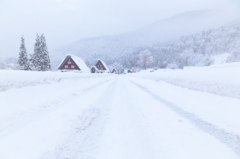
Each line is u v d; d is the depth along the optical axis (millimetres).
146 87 11500
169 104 5594
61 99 6137
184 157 2188
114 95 7844
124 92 8961
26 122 3531
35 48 36406
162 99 6543
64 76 10250
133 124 3611
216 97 5879
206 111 4488
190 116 4145
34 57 36281
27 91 5953
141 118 4039
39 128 3123
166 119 3906
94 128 3391
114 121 3844
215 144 2580
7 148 2344
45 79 7812
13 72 5773
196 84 8000
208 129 3250
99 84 13781
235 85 5645
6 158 2082
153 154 2303
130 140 2783
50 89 7402
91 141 2770
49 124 3346
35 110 4488
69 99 6309
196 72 8781
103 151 2414
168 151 2369
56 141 2637
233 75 6000
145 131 3178
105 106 5449
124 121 3838
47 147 2420
